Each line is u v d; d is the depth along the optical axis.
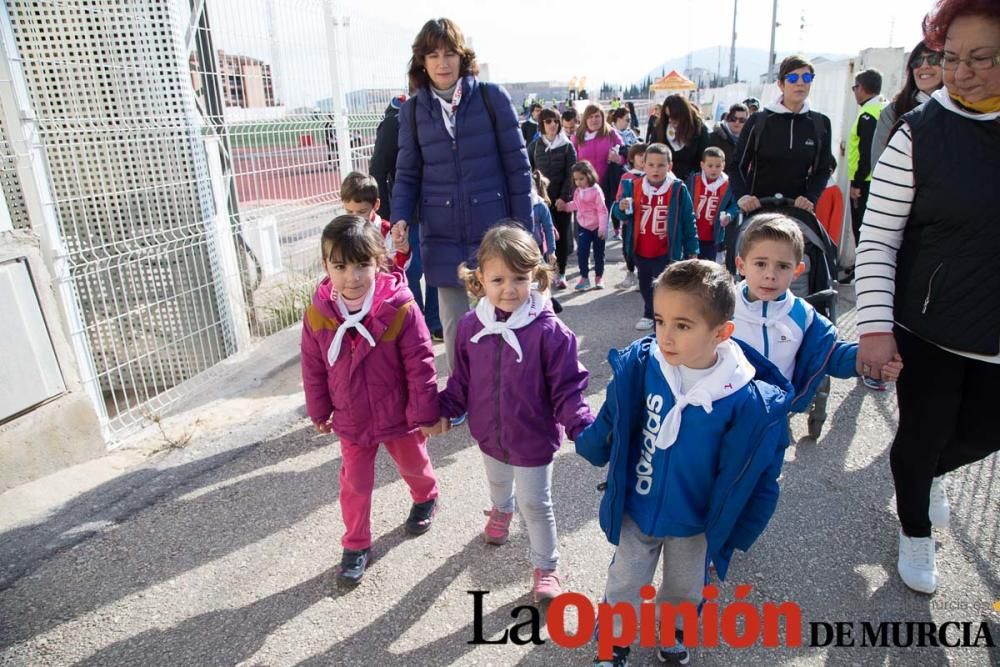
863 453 3.63
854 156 5.98
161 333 4.91
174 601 2.71
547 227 5.60
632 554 2.20
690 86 25.59
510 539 3.02
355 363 2.69
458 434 4.04
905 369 2.49
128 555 3.01
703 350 1.95
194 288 4.82
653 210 5.45
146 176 4.69
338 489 3.48
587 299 6.88
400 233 3.76
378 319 2.68
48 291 3.62
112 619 2.63
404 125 3.88
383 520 3.20
